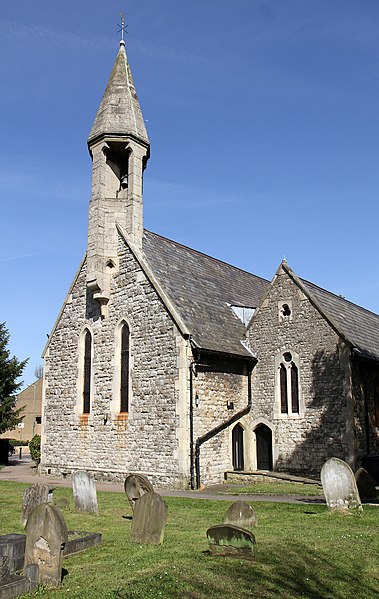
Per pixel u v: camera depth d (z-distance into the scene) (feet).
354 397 64.90
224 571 26.78
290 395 69.26
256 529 35.60
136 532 33.22
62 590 24.62
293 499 50.93
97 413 71.56
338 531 35.06
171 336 64.34
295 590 24.77
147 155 78.69
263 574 26.50
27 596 23.97
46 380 80.38
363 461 62.44
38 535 26.30
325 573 27.20
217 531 29.99
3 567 25.09
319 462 64.95
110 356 71.26
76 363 76.33
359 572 27.55
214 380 67.10
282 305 71.97
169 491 59.26
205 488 61.93
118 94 78.13
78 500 44.06
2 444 107.55
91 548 31.60
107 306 72.69
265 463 70.54
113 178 78.18
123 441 67.56
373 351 72.38
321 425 65.57
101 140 75.97
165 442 62.90
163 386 64.13
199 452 62.90
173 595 23.68
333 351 66.13
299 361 68.80
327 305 75.41
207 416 65.10
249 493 56.18
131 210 73.97
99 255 72.23
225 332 72.08
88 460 71.61
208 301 76.38
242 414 70.79
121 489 60.90
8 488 61.98
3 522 40.50
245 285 93.66
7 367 111.14
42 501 41.11
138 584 24.86
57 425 77.25
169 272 74.90
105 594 23.76
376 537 33.40
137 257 70.18
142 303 68.33
